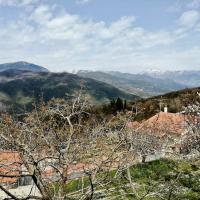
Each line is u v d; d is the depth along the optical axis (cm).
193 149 3123
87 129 1380
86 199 1158
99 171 1230
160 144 2478
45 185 1145
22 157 1086
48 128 1327
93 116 1515
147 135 2327
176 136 3216
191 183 2756
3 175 1048
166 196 1558
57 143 1242
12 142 1088
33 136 1270
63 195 1145
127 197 1370
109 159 1216
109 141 1355
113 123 1442
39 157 1221
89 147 1299
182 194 2430
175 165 3103
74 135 1336
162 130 3061
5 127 1132
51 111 1327
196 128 3130
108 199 1262
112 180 1248
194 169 3095
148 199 1596
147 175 2667
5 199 1028
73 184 1497
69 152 1242
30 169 1084
